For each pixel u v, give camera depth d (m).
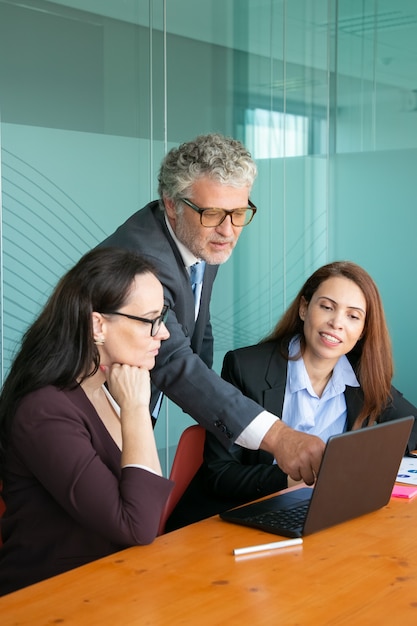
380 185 5.61
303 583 1.75
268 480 2.71
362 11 5.49
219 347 4.98
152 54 4.44
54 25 3.99
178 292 2.78
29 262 3.95
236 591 1.71
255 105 5.03
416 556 1.92
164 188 2.70
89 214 4.18
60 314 2.11
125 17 4.30
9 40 3.83
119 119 4.30
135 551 1.94
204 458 2.83
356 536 2.06
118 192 4.31
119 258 2.16
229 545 1.99
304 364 3.02
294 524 2.11
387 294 5.69
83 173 4.15
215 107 4.80
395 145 5.61
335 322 2.92
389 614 1.60
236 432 2.44
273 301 5.27
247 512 2.22
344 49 5.46
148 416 2.10
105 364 2.15
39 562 2.05
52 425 2.02
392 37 5.56
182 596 1.68
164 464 4.65
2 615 1.59
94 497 1.96
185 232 2.66
